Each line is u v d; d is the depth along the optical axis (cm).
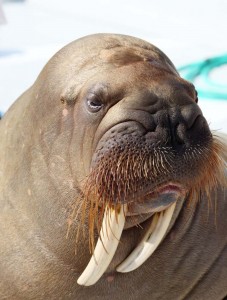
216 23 1969
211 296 936
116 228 772
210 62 1684
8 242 874
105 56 822
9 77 1727
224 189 912
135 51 829
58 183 825
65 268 850
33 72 1748
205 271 912
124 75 778
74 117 812
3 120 954
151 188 740
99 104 786
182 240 884
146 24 2050
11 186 884
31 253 859
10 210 880
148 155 727
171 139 730
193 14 2033
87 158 793
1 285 887
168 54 1798
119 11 2134
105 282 855
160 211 805
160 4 2103
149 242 809
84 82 809
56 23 2128
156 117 735
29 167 858
